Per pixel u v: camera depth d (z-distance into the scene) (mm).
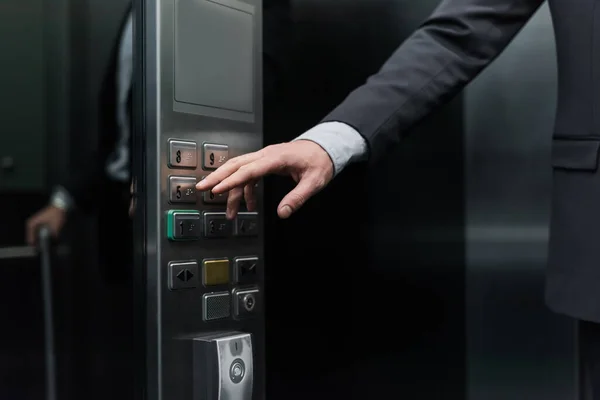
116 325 1286
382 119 739
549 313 1417
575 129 708
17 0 1374
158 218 651
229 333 708
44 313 1314
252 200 716
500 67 1431
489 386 1413
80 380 1286
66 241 1333
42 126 1375
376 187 1347
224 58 705
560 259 721
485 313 1428
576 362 1398
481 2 793
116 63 1222
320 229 1294
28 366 1318
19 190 1350
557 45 736
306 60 1245
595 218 690
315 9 1259
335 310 1319
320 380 1308
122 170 1270
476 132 1430
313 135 713
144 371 666
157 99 645
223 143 706
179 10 659
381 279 1363
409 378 1381
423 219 1396
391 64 783
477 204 1435
